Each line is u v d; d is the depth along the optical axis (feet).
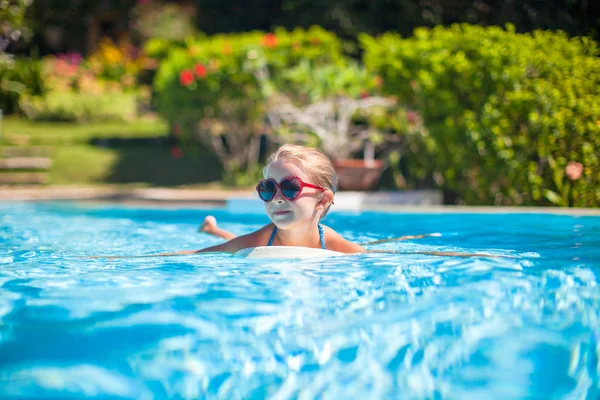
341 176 29.32
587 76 22.72
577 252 10.34
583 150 22.12
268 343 5.45
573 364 5.14
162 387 4.58
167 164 42.24
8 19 41.88
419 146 29.96
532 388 4.71
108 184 38.22
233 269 8.71
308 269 8.61
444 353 5.32
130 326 5.85
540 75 23.90
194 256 10.38
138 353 5.15
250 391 4.60
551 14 43.34
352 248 10.82
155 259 10.02
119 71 65.87
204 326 5.86
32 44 72.59
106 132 53.01
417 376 4.88
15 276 8.34
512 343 5.54
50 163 40.42
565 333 5.82
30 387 4.49
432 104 26.76
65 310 6.42
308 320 6.07
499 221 16.88
